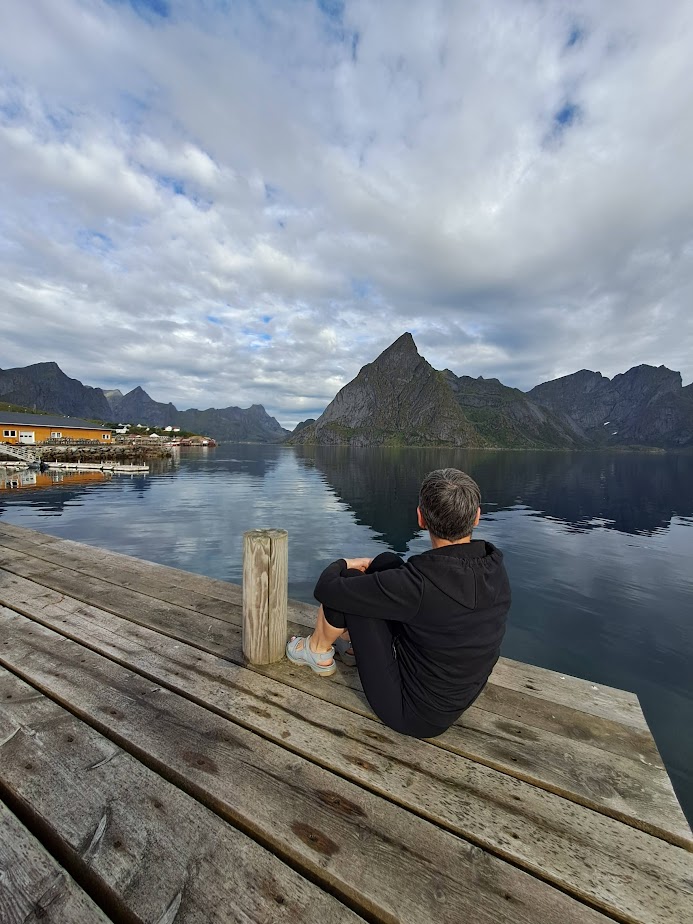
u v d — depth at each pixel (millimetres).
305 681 2660
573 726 2381
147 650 2980
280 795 1823
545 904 1423
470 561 1895
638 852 1643
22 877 1458
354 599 1979
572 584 10375
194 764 1979
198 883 1438
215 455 79438
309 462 65188
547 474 50750
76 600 3783
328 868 1506
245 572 2744
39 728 2207
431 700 1967
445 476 2006
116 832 1624
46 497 22672
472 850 1619
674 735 4949
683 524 19188
